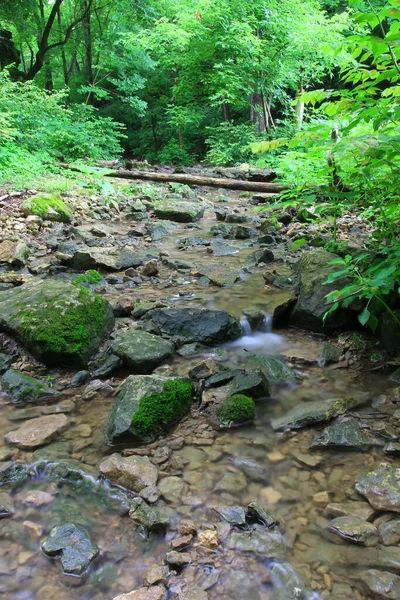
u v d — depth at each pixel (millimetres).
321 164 5828
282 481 2062
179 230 6926
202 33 15625
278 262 5148
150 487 1990
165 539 1777
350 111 2650
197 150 21922
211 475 2100
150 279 4617
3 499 1957
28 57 30375
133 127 25031
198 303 3939
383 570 1614
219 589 1562
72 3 24266
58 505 1942
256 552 1701
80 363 2979
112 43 19766
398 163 2838
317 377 2928
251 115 16141
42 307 3115
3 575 1622
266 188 7633
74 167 9852
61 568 1648
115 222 7277
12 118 10203
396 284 3074
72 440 2355
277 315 3623
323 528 1807
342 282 3439
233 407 2480
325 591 1544
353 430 2352
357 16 2195
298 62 14898
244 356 3176
